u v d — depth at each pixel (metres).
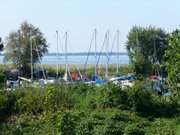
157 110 43.34
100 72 98.19
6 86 44.91
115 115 38.88
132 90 43.47
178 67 37.78
